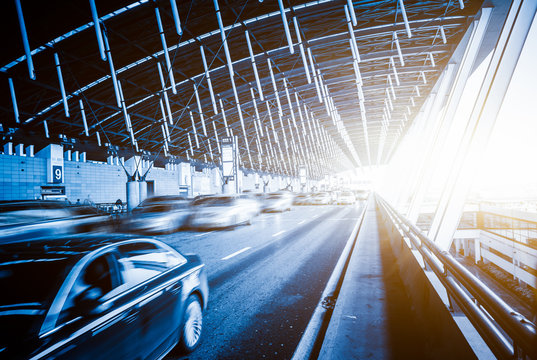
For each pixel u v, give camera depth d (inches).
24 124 978.1
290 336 136.4
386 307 157.9
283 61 1114.1
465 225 829.2
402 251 239.5
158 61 883.4
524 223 618.2
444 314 99.7
